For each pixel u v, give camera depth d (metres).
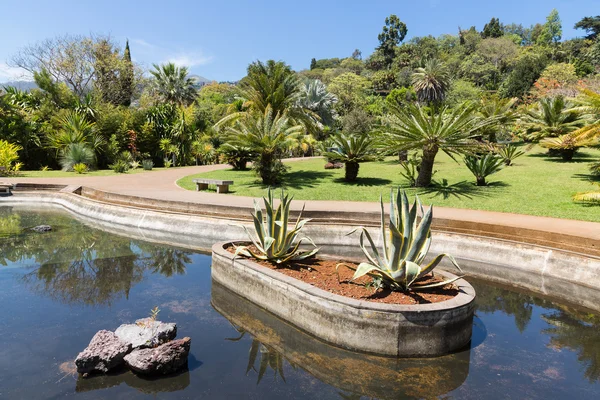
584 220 10.01
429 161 15.79
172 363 3.68
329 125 49.41
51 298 5.59
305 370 3.84
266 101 23.58
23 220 11.99
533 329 5.09
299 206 12.00
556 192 13.84
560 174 17.59
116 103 41.59
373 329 4.20
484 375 3.83
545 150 28.52
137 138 32.56
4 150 20.94
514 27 119.19
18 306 5.24
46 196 16.03
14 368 3.62
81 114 29.67
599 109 14.93
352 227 10.42
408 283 4.74
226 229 10.46
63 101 31.50
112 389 3.35
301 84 25.27
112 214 12.28
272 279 5.28
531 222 9.60
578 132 15.36
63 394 3.23
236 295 5.99
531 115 26.52
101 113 30.81
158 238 10.29
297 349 4.30
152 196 13.34
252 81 23.81
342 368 3.90
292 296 4.93
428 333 4.17
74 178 20.08
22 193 15.95
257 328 4.82
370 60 101.75
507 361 4.15
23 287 6.05
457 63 78.62
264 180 17.77
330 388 3.53
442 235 9.60
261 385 3.53
